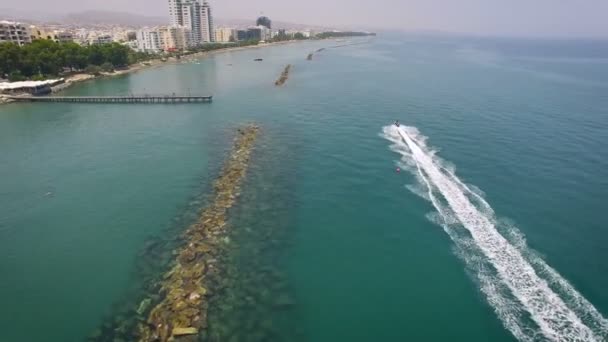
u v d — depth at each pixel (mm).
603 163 60406
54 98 116625
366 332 30719
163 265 38406
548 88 127625
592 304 32156
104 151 72500
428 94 117938
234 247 40594
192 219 47156
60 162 67250
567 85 134375
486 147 68188
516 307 32219
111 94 129250
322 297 34281
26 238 44406
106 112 103750
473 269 37000
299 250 40594
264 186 54875
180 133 83188
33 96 120750
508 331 29984
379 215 47094
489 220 44906
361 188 54062
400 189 53406
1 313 33312
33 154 71375
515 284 34812
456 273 36688
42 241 43719
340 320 31812
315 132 80312
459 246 40531
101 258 40375
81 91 136375
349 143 72750
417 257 39312
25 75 143875
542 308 31953
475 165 60438
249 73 178125
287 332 30484
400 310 32781
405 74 166250
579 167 59062
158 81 158875
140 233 44719
